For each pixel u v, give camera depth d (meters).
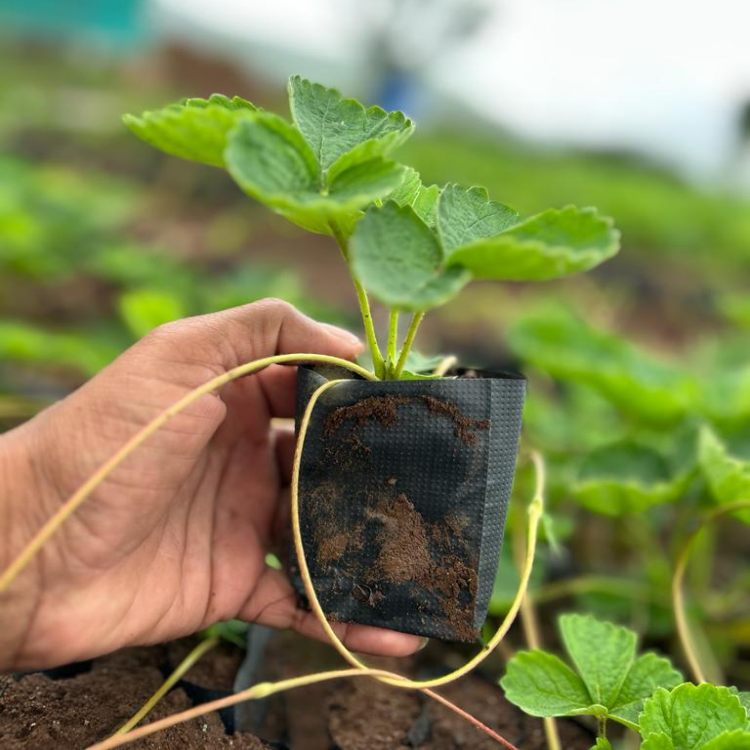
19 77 2.75
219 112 0.20
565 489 0.46
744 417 0.48
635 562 0.51
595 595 0.43
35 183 1.09
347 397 0.26
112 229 1.16
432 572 0.25
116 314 0.84
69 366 0.69
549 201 1.70
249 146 0.20
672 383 0.55
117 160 1.68
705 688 0.24
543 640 0.41
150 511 0.24
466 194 0.24
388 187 0.20
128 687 0.30
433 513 0.25
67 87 2.75
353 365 0.26
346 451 0.26
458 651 0.38
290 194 0.21
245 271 0.78
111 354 0.60
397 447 0.25
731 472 0.34
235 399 0.31
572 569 0.48
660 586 0.43
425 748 0.32
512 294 1.21
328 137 0.25
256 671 0.33
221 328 0.26
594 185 1.99
